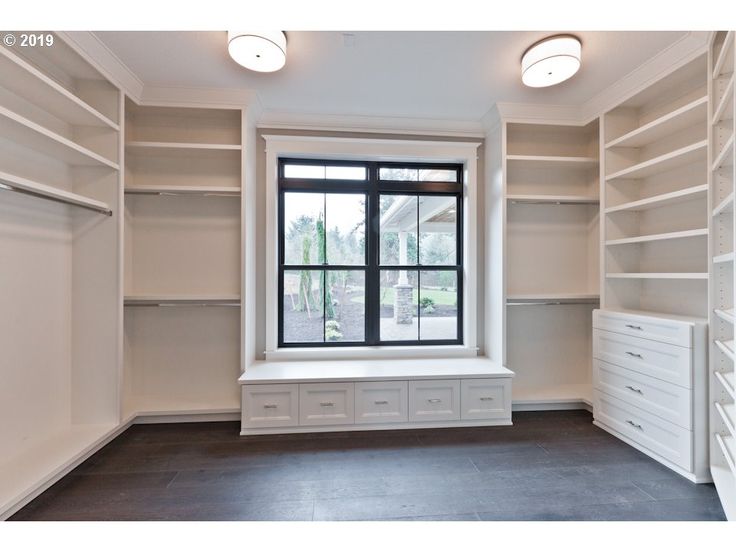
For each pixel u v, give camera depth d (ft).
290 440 8.02
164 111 9.09
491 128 10.13
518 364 10.54
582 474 6.66
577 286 10.68
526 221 10.52
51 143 6.28
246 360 9.04
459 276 11.03
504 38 6.68
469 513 5.57
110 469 6.76
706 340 6.42
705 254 7.42
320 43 6.81
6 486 5.51
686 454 6.47
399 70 7.75
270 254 9.95
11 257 6.27
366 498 5.94
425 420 8.68
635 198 9.02
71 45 6.38
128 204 9.20
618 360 8.12
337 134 10.26
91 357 7.79
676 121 7.38
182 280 9.52
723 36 6.15
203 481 6.40
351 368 9.22
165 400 9.22
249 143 9.16
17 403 6.43
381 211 10.88
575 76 8.02
